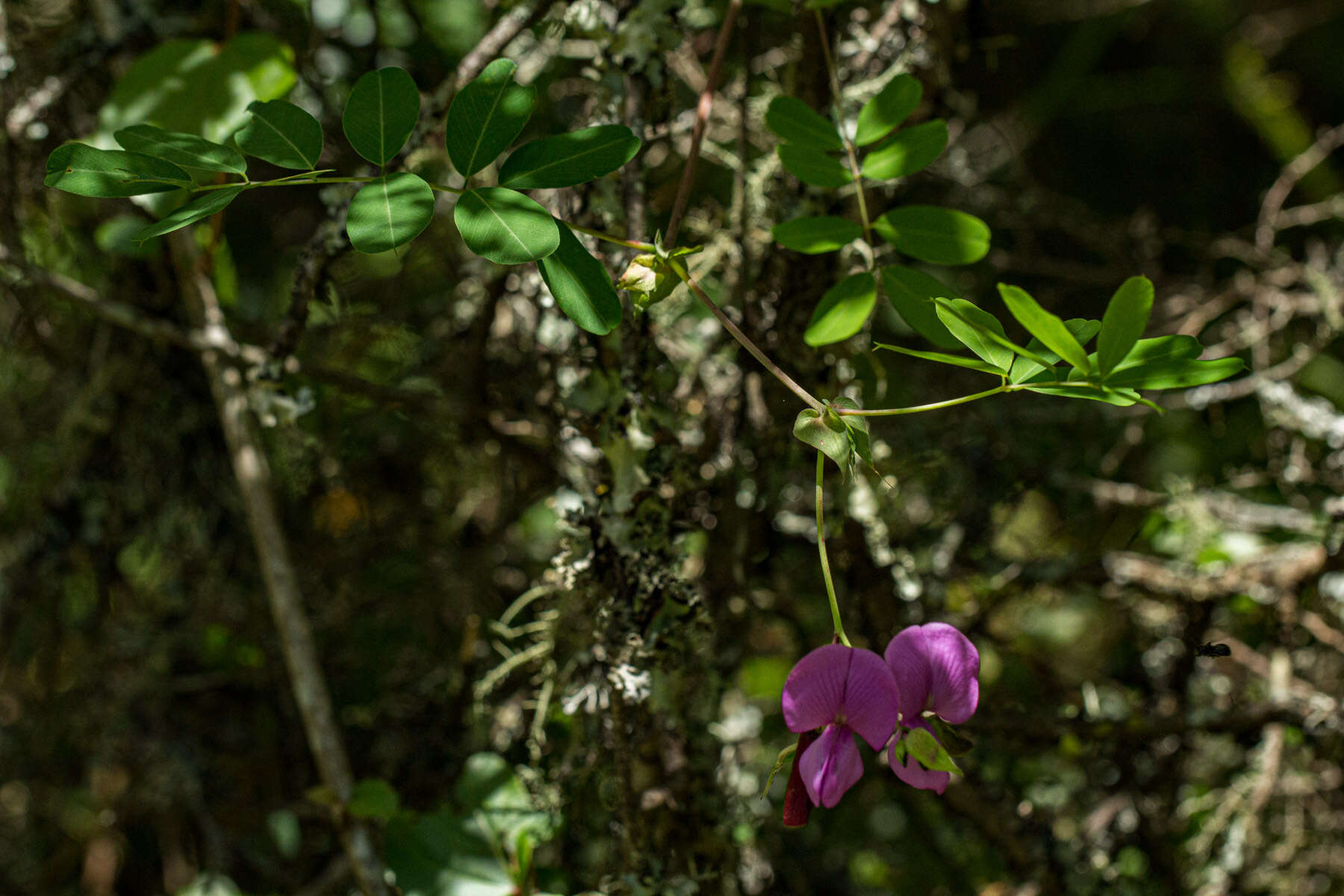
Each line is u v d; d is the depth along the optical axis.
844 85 0.46
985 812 0.50
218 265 0.51
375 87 0.36
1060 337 0.34
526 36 0.51
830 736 0.35
